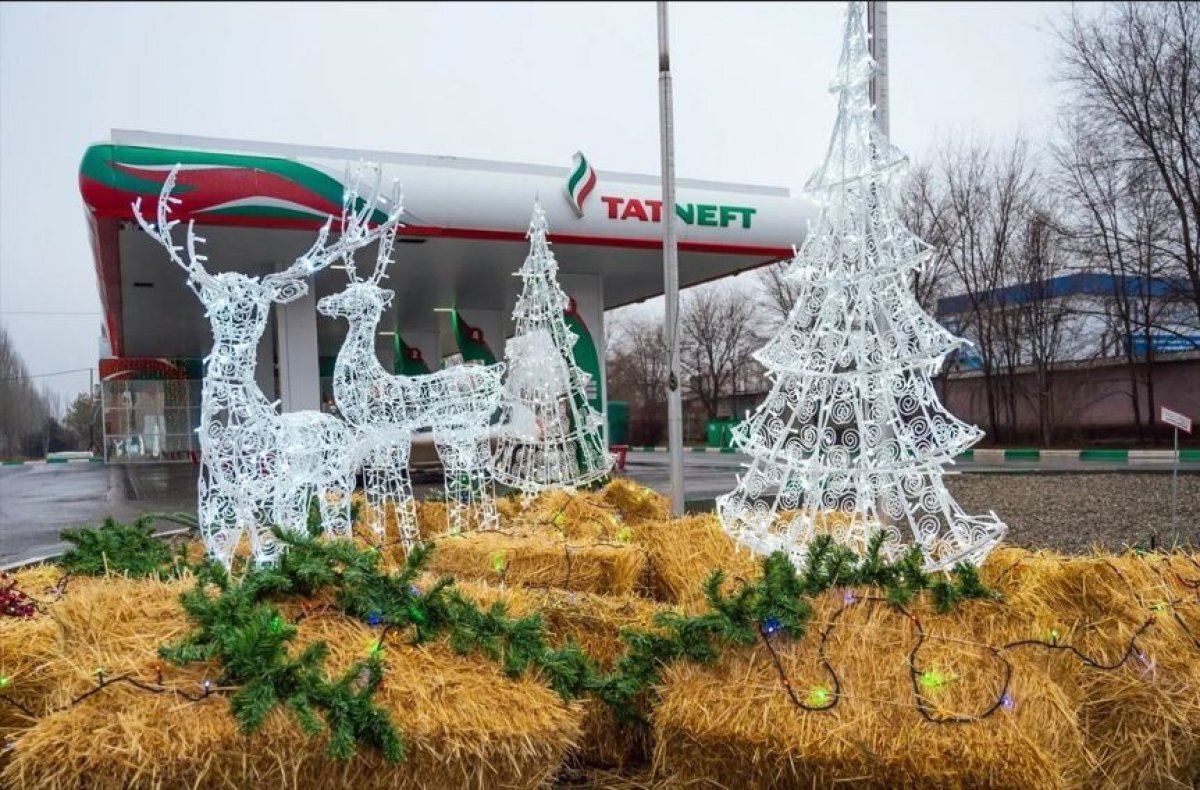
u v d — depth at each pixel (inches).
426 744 93.7
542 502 255.4
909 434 135.7
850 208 142.7
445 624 110.2
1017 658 109.0
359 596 109.0
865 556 126.1
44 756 83.0
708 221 567.5
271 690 89.8
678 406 335.0
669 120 338.3
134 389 1136.8
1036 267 971.3
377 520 208.7
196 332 983.0
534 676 110.9
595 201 536.7
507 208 514.6
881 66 244.5
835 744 95.3
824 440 142.8
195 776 86.4
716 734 101.8
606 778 125.4
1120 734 114.3
